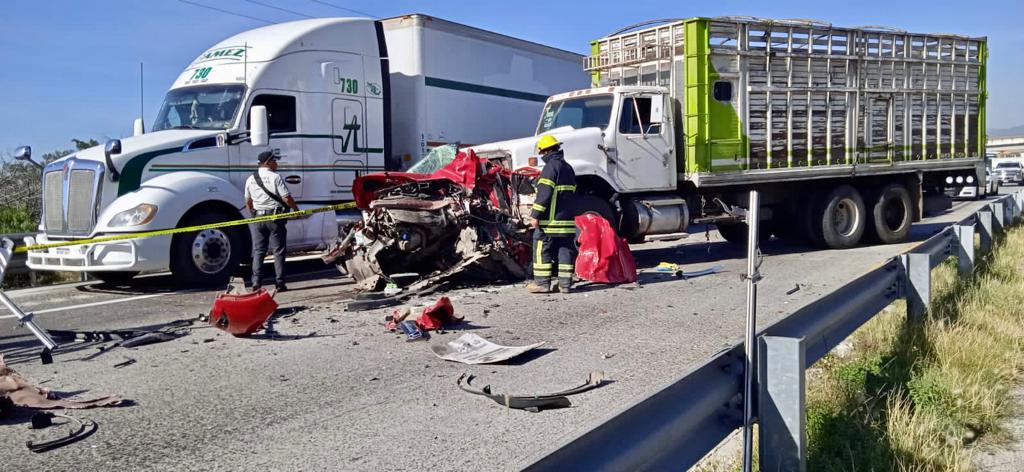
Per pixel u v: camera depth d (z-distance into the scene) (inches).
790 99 489.7
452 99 551.5
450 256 375.9
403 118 530.6
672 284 377.4
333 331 278.8
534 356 240.8
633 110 450.9
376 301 324.2
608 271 363.6
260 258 376.8
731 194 501.7
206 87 444.8
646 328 277.3
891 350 223.1
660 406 111.5
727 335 265.1
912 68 548.4
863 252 514.9
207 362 238.4
